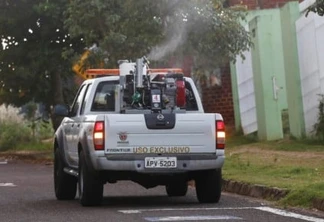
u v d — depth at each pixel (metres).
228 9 49.94
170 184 31.83
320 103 48.62
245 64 56.41
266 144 50.34
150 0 46.62
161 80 32.19
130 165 29.86
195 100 32.78
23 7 62.47
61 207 30.97
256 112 54.72
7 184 41.50
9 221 27.30
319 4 29.70
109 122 29.77
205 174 30.95
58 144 34.69
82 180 30.77
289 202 29.83
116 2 48.59
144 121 29.95
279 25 53.66
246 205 30.34
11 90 66.56
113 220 26.67
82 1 49.22
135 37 47.25
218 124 30.45
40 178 44.91
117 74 35.41
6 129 79.12
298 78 50.12
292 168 37.84
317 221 25.83
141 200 33.19
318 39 48.66
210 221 26.00
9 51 63.84
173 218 26.80
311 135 49.44
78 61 53.44
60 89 65.94
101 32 49.91
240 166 40.00
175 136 30.12
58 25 61.47
